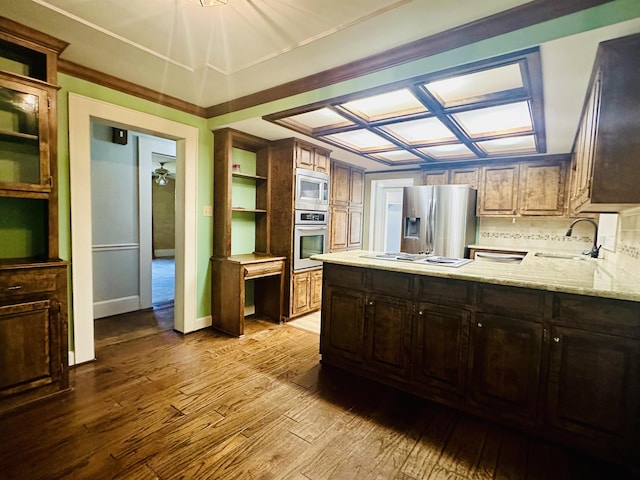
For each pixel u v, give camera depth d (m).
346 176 4.99
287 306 3.88
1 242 2.30
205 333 3.50
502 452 1.77
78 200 2.60
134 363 2.74
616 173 1.67
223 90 2.96
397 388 2.43
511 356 1.95
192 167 3.41
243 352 3.04
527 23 1.72
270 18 1.86
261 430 1.92
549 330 1.83
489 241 4.86
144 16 1.88
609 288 1.67
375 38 2.05
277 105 2.90
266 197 4.00
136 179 4.17
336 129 3.45
